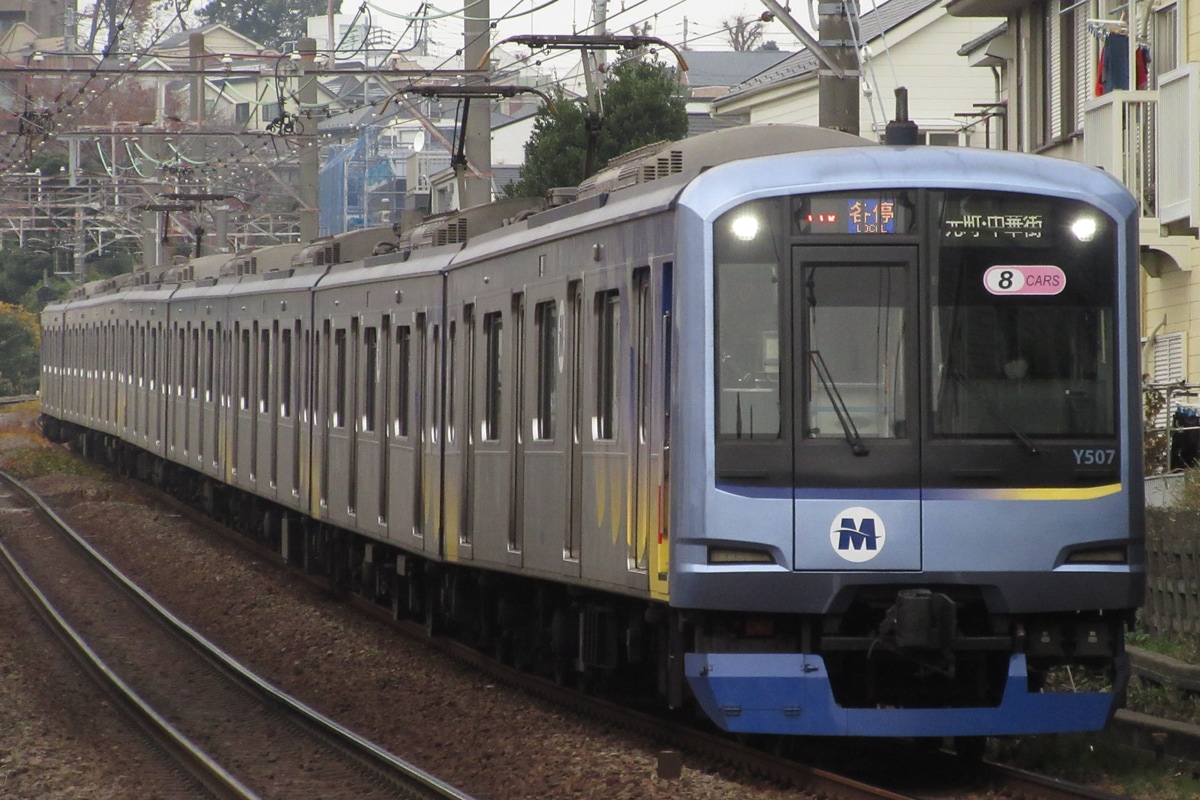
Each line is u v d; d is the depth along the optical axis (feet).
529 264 129.80
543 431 126.82
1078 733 108.37
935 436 95.96
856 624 98.17
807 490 95.35
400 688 146.72
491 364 140.67
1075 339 97.81
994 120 292.20
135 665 164.04
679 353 97.19
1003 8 233.96
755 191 96.84
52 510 305.32
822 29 141.49
